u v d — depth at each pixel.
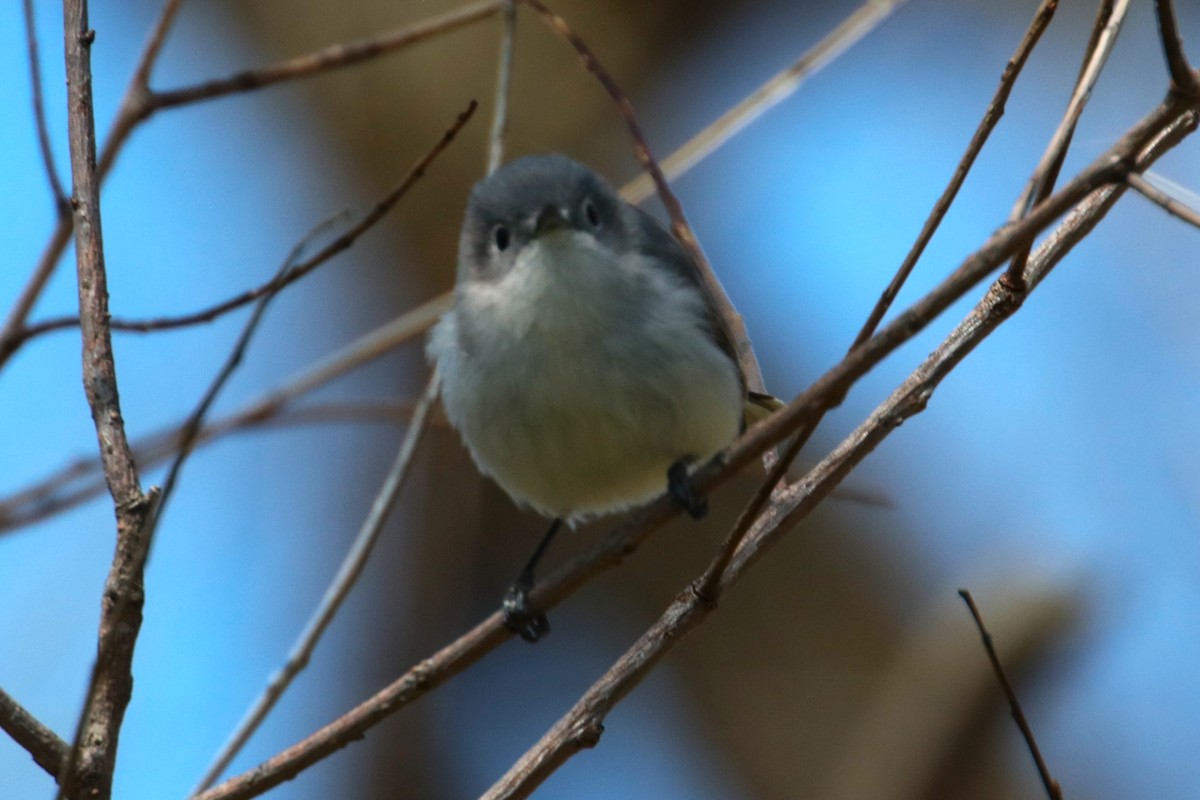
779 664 12.73
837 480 6.38
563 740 5.96
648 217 8.38
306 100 14.92
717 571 5.99
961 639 11.73
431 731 12.88
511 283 7.46
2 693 5.14
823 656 12.72
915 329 5.02
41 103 6.80
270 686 6.88
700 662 12.86
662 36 14.95
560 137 14.75
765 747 12.45
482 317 7.59
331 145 14.95
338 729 5.90
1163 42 4.68
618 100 8.20
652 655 6.07
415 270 14.55
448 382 7.80
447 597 13.21
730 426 7.85
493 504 13.55
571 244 7.39
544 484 7.87
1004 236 4.89
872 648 12.73
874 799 11.59
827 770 12.25
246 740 6.77
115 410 5.26
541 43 14.91
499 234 7.67
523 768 5.96
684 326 7.53
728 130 8.72
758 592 12.98
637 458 7.65
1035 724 11.48
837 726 12.34
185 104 7.48
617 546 6.12
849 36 8.83
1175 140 5.99
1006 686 5.52
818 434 12.99
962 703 11.50
